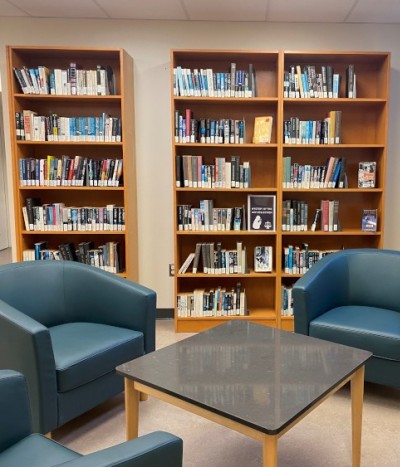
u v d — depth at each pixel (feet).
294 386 4.67
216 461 5.94
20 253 10.51
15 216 10.40
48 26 10.79
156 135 11.33
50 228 10.52
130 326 7.41
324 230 10.60
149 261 11.83
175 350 5.71
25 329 5.65
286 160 10.36
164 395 4.69
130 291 7.38
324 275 8.19
